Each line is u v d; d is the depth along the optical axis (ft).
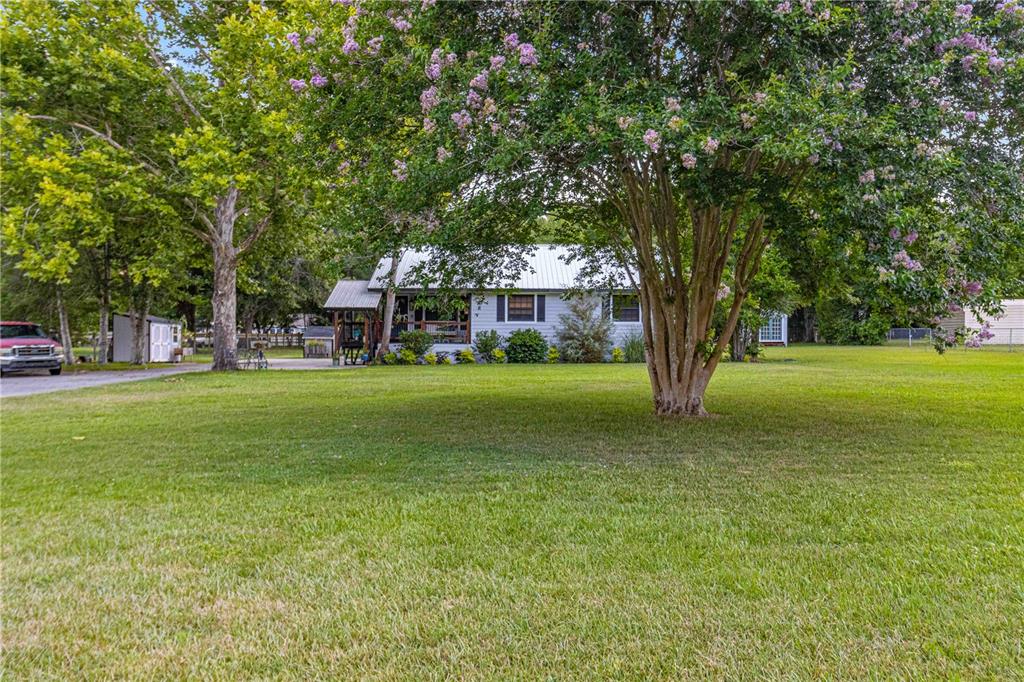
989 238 17.62
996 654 7.03
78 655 7.23
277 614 8.22
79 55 43.14
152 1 48.24
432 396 35.01
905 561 9.80
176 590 8.97
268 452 19.12
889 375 47.52
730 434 22.06
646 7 18.45
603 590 8.83
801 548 10.43
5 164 43.09
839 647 7.24
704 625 7.79
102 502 13.58
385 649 7.32
